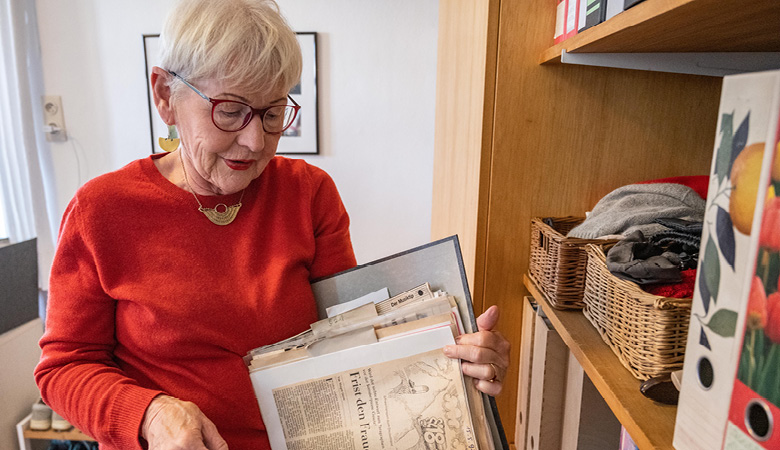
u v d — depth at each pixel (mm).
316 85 2180
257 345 831
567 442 979
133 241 795
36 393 1934
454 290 791
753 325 367
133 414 704
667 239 775
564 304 902
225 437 814
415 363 743
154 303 779
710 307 421
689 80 1052
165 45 731
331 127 2227
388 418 742
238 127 738
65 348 790
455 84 1433
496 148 1070
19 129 2098
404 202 2289
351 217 2311
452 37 1512
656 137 1072
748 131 369
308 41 2146
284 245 879
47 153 2266
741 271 380
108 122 2250
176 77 732
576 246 876
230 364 812
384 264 859
